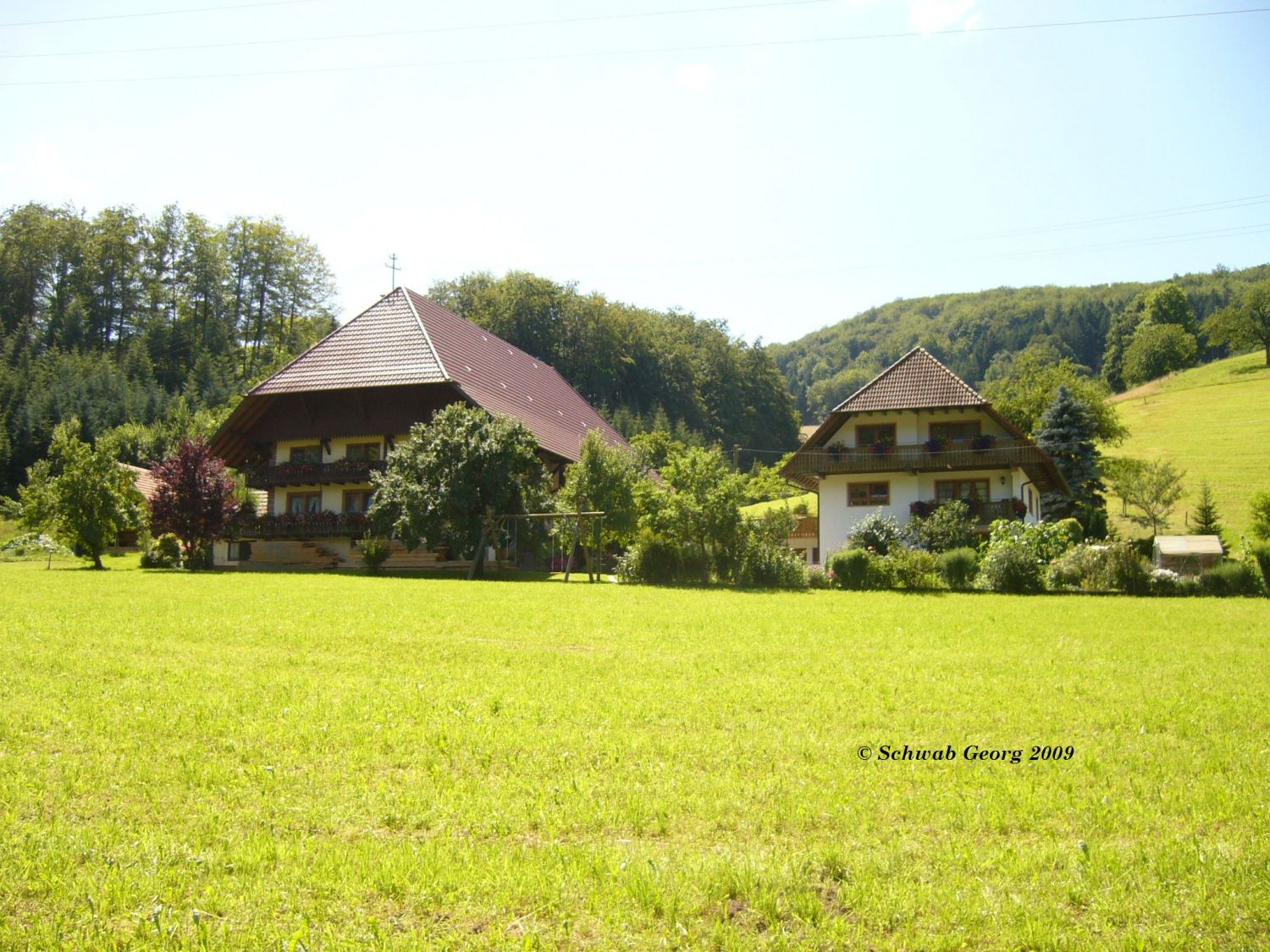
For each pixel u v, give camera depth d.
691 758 8.93
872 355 193.50
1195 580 31.42
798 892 6.17
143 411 92.12
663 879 6.23
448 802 7.61
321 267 113.06
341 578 33.97
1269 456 79.75
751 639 17.58
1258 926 5.82
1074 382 74.12
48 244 105.00
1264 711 11.58
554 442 49.59
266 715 10.30
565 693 11.80
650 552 34.22
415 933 5.61
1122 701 12.09
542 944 5.52
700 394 113.56
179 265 108.88
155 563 45.34
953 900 6.07
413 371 45.41
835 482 48.22
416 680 12.52
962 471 46.72
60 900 5.91
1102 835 7.25
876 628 19.86
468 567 43.78
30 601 22.28
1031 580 31.84
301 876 6.24
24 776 8.05
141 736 9.35
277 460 49.88
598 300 101.25
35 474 73.81
